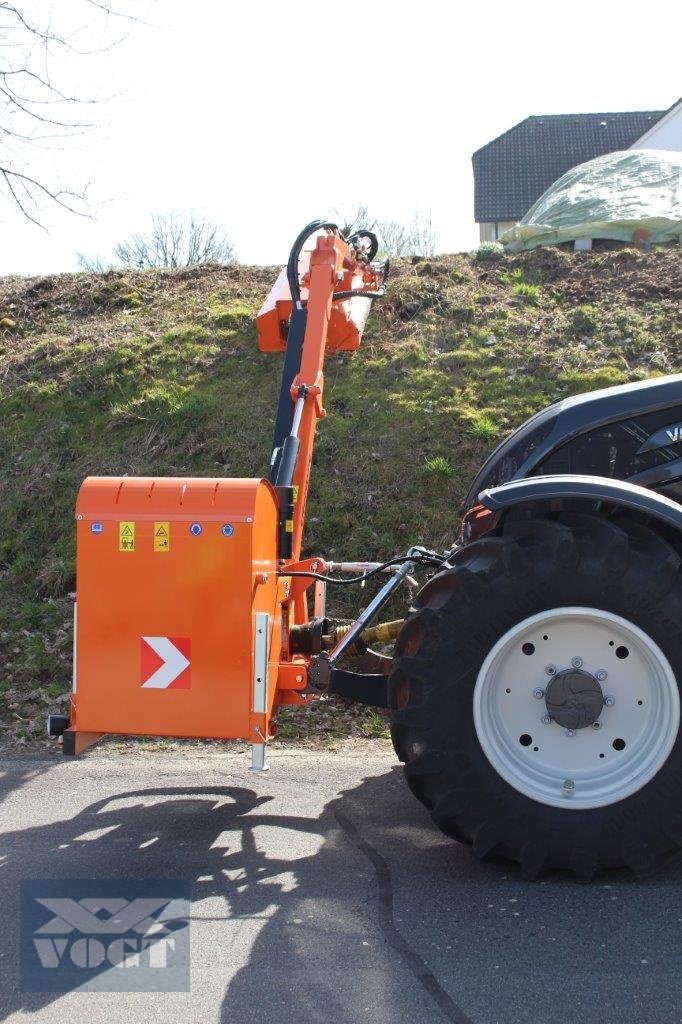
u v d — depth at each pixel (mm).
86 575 3873
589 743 3670
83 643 3879
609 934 3195
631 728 3656
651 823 3523
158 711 3846
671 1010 2760
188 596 3814
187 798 4672
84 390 9133
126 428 8602
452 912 3385
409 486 7656
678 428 4113
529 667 3707
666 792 3521
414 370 8852
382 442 8062
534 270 10594
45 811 4551
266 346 5500
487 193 37781
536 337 9297
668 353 8875
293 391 4840
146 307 10602
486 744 3617
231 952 3150
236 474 8000
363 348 9227
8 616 6945
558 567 3576
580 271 10430
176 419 8547
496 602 3619
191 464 8180
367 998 2863
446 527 7367
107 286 11000
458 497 7566
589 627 3666
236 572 3791
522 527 3732
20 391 9195
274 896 3551
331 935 3238
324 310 5008
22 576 7312
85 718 3885
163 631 3830
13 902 3564
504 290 10203
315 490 7688
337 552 7281
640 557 3564
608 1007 2783
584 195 11422
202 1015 2807
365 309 5848
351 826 4254
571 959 3043
